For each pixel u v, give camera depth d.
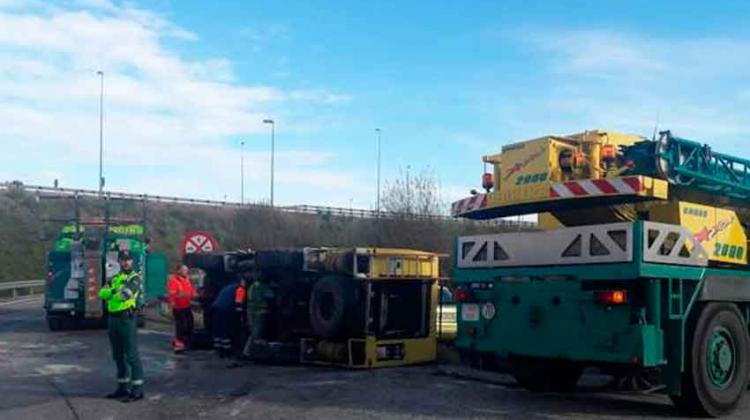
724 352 9.68
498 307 10.41
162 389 11.78
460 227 27.86
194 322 18.61
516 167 10.74
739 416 9.59
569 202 10.34
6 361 15.27
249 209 42.31
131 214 50.53
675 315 9.26
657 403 10.44
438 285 15.17
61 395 11.20
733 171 10.88
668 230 9.32
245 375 13.37
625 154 10.23
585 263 9.50
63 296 22.23
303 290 15.38
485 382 12.35
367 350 14.09
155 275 23.61
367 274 14.08
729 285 9.92
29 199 55.31
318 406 10.23
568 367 11.13
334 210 43.47
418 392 11.35
